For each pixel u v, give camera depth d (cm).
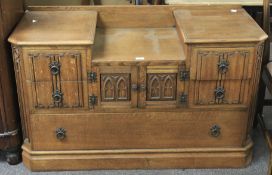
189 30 201
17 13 213
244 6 240
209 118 212
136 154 219
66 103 205
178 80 202
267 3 216
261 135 252
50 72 197
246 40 191
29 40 191
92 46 202
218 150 219
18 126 219
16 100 215
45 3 245
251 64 198
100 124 212
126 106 207
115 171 222
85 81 200
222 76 200
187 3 232
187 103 207
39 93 203
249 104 209
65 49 192
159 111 209
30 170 223
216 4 229
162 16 229
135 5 229
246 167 225
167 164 221
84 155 219
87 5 238
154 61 196
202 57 195
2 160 232
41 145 217
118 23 230
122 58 198
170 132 215
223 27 205
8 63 203
